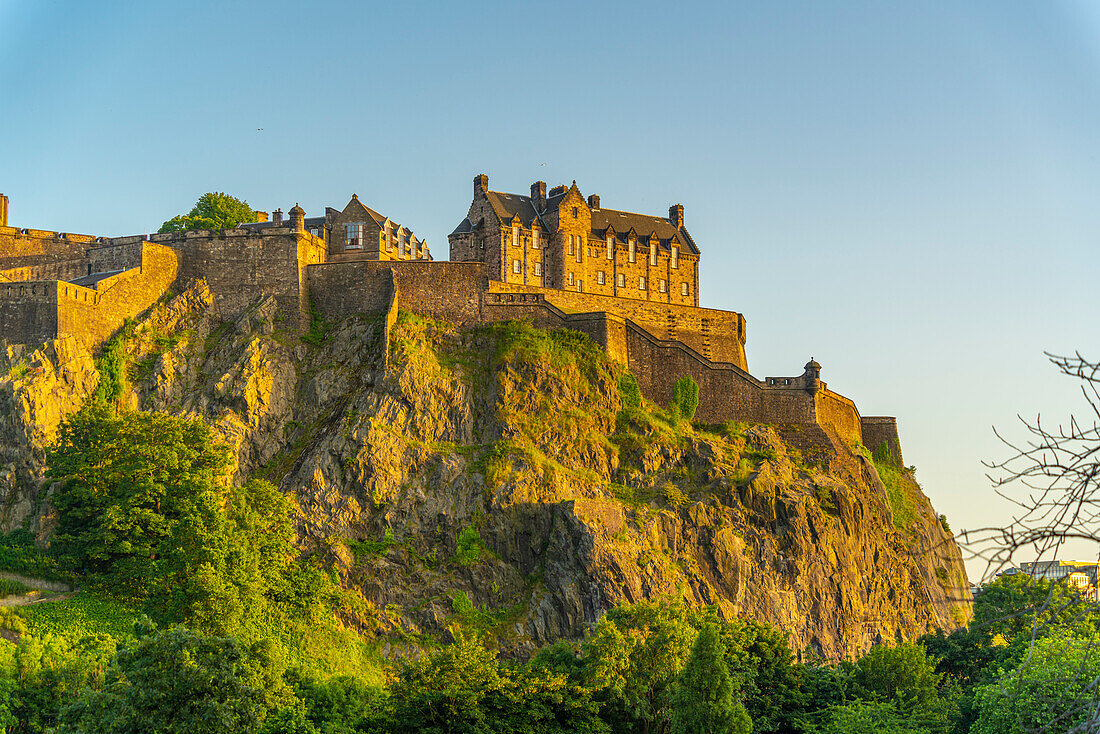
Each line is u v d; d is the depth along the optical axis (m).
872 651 113.88
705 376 146.62
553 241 164.38
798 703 104.19
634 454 135.12
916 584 149.25
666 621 98.94
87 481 106.81
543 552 122.94
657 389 144.25
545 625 117.06
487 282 144.12
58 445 113.12
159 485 104.38
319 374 132.12
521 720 88.31
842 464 147.88
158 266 136.62
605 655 94.69
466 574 119.44
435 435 128.88
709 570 129.25
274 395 129.62
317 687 88.38
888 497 160.62
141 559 99.88
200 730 63.41
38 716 76.94
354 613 113.50
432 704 86.75
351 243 147.62
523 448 128.75
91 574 101.06
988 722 81.94
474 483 125.06
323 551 117.44
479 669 88.62
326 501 120.75
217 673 65.81
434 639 114.69
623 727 94.62
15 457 111.00
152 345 130.62
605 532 122.56
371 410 126.25
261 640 85.19
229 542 97.81
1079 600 16.34
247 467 124.56
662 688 96.25
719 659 89.81
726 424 144.38
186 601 90.94
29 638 88.50
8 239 140.25
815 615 133.25
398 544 120.06
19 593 98.00
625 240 169.38
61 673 80.56
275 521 112.00
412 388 129.12
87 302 126.06
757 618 129.12
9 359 120.19
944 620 151.00
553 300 150.38
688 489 134.62
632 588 119.75
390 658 111.44
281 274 138.88
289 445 127.56
